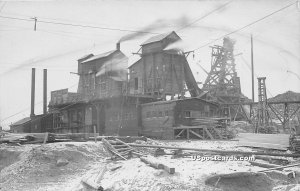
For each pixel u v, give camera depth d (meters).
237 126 43.38
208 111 42.25
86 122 49.09
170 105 39.22
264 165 16.19
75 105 51.38
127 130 43.34
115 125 44.59
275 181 13.84
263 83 36.94
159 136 40.03
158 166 14.65
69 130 52.56
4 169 20.56
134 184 13.83
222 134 37.12
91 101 46.31
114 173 16.19
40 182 17.97
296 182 13.90
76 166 19.94
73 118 52.66
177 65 48.81
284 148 22.30
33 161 20.06
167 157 20.52
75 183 16.75
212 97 48.97
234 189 13.22
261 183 13.53
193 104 40.72
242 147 24.73
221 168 14.96
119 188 13.91
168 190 12.58
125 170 16.03
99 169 18.31
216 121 37.59
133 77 52.03
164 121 39.62
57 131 55.31
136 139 27.12
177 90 48.59
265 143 23.56
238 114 50.62
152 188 13.01
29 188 16.78
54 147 21.31
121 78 52.12
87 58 56.28
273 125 38.75
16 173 19.12
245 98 52.66
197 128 37.19
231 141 31.06
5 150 24.16
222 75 51.88
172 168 13.98
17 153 23.19
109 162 20.33
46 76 57.72
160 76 47.31
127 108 43.75
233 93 51.81
